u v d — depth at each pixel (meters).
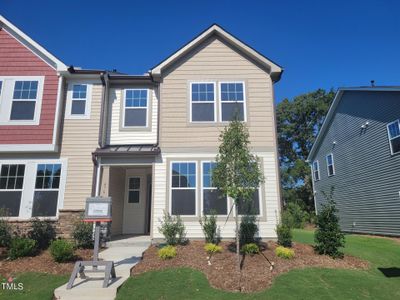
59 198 11.05
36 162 11.33
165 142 11.08
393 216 14.93
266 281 6.66
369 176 16.91
